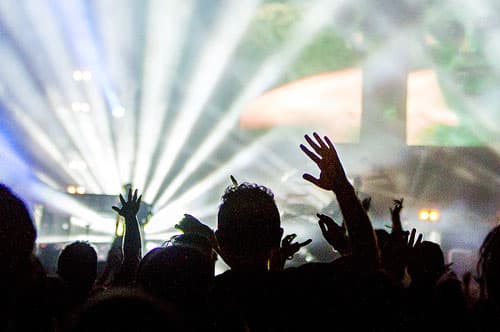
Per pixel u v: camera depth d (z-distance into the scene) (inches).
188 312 106.8
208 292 111.8
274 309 130.3
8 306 109.4
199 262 110.5
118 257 219.9
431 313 157.2
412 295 164.4
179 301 107.7
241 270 132.1
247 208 131.0
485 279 116.6
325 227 169.3
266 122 1088.8
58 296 155.3
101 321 85.4
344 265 136.7
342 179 144.6
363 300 132.3
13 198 111.0
